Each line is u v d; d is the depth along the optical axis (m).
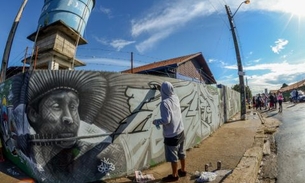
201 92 8.14
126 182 4.19
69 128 4.04
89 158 4.17
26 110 4.02
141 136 4.92
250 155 5.33
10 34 8.84
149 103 5.14
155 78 5.38
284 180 4.35
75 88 4.14
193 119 7.11
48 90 4.00
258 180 4.53
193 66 20.17
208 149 6.51
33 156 3.91
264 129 9.80
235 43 14.55
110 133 4.42
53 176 3.91
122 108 4.62
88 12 9.64
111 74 4.53
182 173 4.36
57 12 8.53
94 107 4.29
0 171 4.65
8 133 5.19
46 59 7.85
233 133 9.12
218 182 3.92
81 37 8.88
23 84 4.17
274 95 23.00
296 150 6.27
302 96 32.12
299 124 10.52
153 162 5.15
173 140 4.07
